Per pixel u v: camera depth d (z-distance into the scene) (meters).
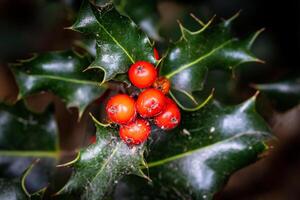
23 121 0.22
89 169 0.16
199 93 0.25
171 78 0.18
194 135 0.19
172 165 0.19
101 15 0.16
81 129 0.28
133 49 0.17
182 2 0.28
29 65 0.20
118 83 0.18
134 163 0.16
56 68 0.20
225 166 0.19
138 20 0.23
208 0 0.29
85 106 0.19
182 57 0.18
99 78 0.19
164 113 0.16
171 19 0.29
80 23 0.16
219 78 0.26
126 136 0.16
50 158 0.22
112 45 0.16
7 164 0.22
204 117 0.19
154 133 0.19
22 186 0.18
